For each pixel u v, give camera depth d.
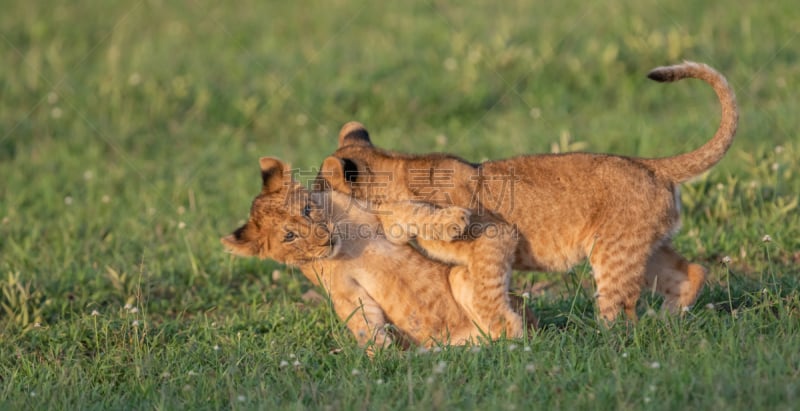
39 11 26.47
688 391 7.46
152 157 17.83
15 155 18.22
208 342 10.16
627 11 21.95
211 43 23.25
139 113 19.53
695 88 18.59
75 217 14.62
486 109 18.81
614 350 8.52
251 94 19.89
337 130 18.42
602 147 15.59
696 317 9.14
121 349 9.92
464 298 9.77
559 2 23.52
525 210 9.80
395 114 18.73
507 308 9.62
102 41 23.69
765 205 12.76
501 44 20.34
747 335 8.52
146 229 14.05
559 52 20.20
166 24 25.05
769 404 7.11
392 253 9.86
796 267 11.20
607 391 7.54
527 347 8.44
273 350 9.55
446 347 9.05
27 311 11.25
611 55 19.42
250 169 16.70
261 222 9.83
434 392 7.75
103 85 20.19
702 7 22.08
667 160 9.87
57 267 12.59
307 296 11.55
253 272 12.62
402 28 23.00
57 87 20.61
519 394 7.68
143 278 12.09
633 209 9.62
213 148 17.94
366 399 7.82
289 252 9.75
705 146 9.82
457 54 20.64
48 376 9.25
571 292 10.77
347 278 9.84
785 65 18.97
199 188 15.68
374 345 9.27
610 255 9.62
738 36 20.39
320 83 20.02
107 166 17.31
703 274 9.93
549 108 18.39
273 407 7.82
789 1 21.78
